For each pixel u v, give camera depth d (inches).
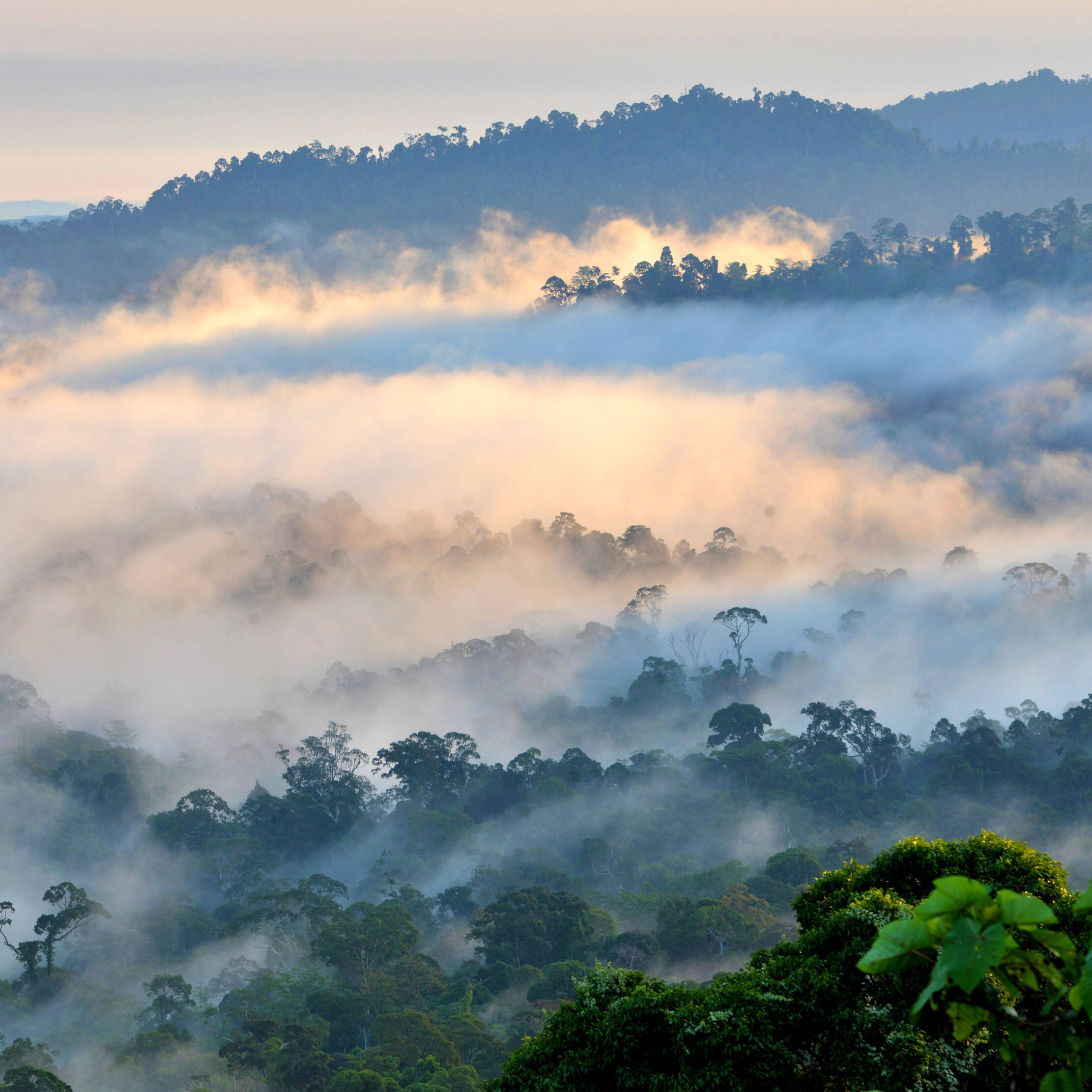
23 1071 1873.8
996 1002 205.5
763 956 719.7
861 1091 573.0
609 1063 631.2
